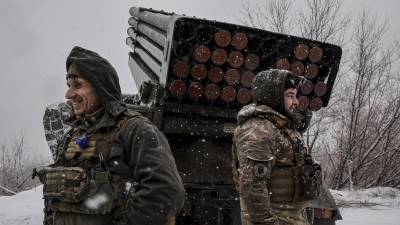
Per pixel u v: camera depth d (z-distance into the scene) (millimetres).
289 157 3053
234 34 4883
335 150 15602
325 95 5344
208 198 4531
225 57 4812
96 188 2105
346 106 15586
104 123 2227
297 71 5121
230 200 4555
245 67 4930
